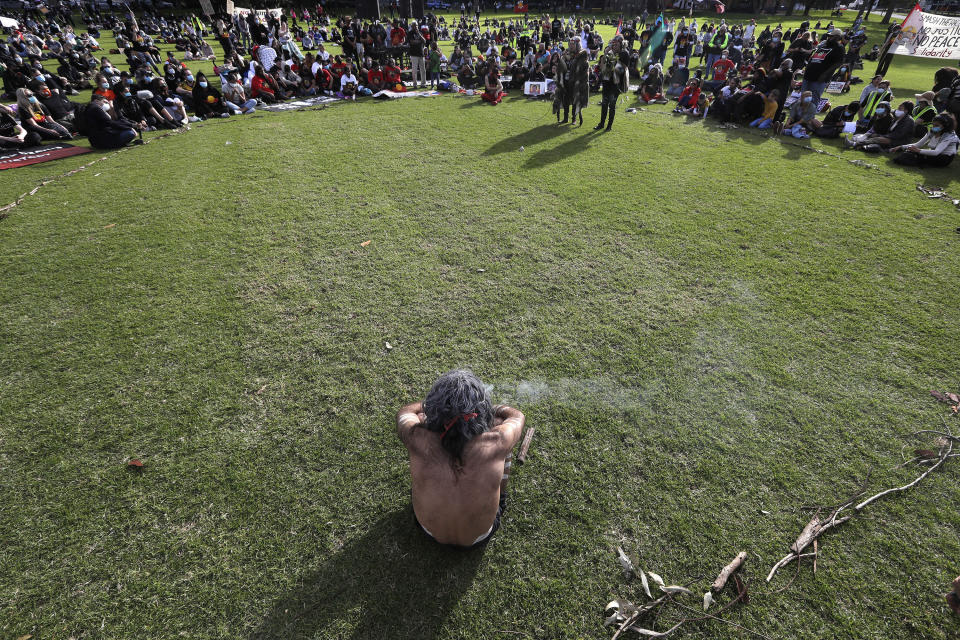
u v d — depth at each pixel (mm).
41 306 4848
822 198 7234
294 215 6766
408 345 4301
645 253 5773
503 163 8805
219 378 3949
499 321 4609
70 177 8273
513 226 6441
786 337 4375
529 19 44469
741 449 3312
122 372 4016
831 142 10102
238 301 4918
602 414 3590
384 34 19891
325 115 12789
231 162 8961
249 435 3438
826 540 2758
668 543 2754
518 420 2473
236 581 2578
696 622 2404
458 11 51938
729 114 11672
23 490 3061
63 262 5613
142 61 17406
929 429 3438
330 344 4320
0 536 2797
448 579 2578
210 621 2410
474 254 5773
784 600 2486
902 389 3793
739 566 2609
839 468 3168
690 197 7301
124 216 6773
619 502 2980
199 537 2795
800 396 3740
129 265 5551
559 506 2965
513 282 5219
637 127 11305
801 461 3219
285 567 2639
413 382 3896
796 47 13406
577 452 3303
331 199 7273
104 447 3357
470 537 2477
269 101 14445
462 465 2184
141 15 35969
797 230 6273
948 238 6000
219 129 11516
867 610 2438
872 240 5996
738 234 6199
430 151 9508
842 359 4102
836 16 40000
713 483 3086
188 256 5738
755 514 2900
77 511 2936
